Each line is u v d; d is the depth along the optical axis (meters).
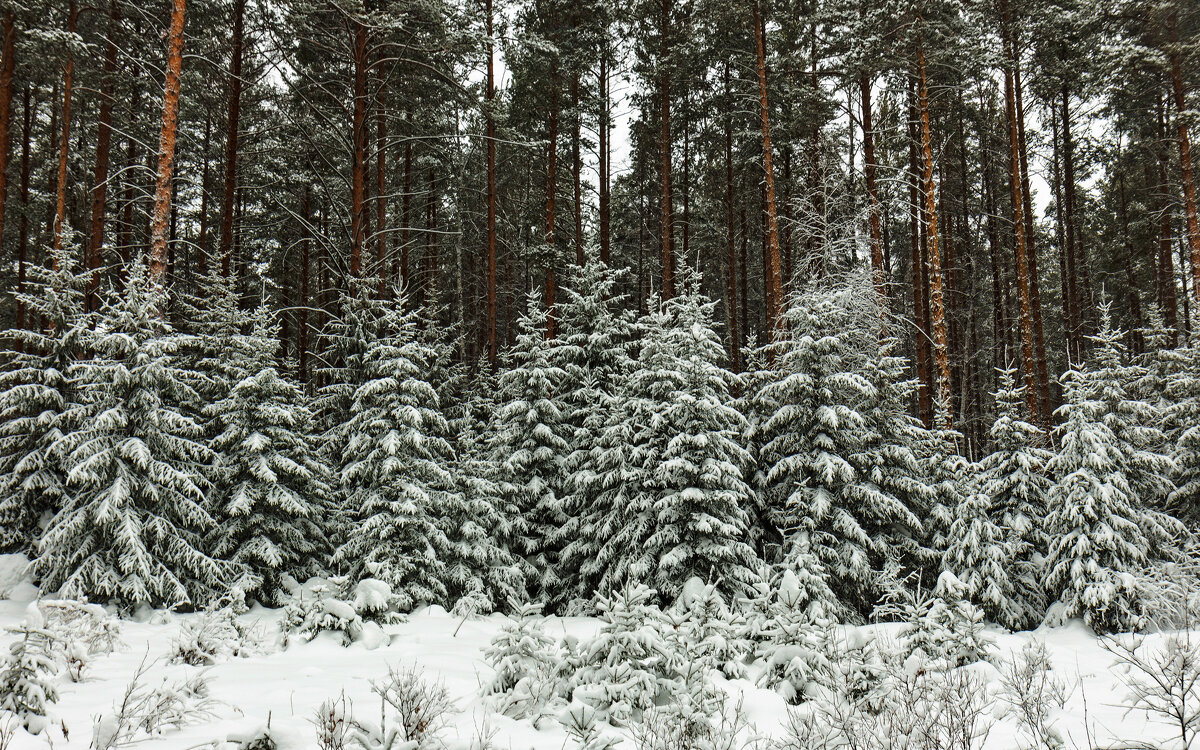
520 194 32.84
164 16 19.47
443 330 19.33
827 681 6.43
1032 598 12.61
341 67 20.69
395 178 29.77
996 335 29.28
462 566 13.44
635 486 13.70
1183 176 19.88
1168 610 10.20
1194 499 14.30
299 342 29.08
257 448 13.19
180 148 23.20
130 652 8.52
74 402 12.69
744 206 28.81
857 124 22.20
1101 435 12.19
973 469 14.40
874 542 12.95
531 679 6.68
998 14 19.91
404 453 13.66
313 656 8.94
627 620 6.73
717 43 23.09
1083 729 5.53
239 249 26.97
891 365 14.70
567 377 16.31
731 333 28.50
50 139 26.17
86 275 13.42
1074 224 31.36
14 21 16.94
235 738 4.90
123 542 10.92
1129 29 19.95
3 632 9.02
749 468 14.37
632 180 33.31
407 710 5.42
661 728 5.59
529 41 18.88
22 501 12.18
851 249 19.27
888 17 18.03
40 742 4.99
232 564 12.65
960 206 28.42
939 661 7.29
